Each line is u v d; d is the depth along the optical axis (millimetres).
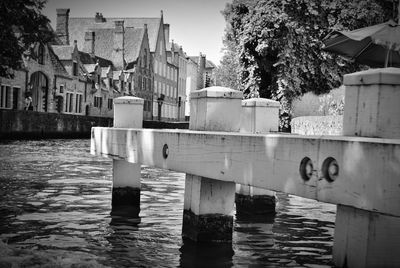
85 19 74625
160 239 6703
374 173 3512
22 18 18531
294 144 4309
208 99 6191
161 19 79312
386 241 3873
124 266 5441
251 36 20219
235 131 6293
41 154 22328
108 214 8492
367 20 19031
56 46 49250
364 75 3947
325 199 3949
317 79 20312
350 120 4113
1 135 31656
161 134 6918
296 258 5867
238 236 6953
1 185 11961
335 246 4211
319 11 19531
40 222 7742
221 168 5367
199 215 6148
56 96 45219
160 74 80062
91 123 43375
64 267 4516
